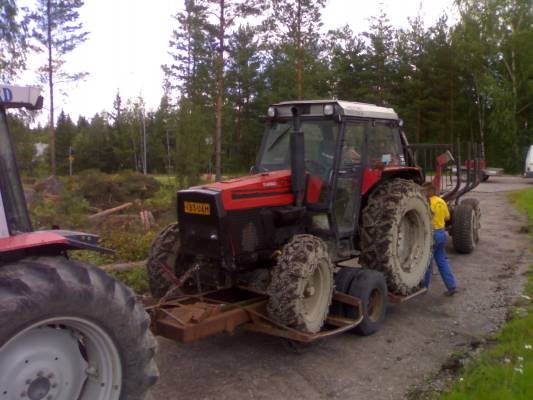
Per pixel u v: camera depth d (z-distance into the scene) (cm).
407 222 725
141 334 357
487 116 4116
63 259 350
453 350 575
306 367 540
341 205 650
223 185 577
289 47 2448
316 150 655
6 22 2253
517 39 3569
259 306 565
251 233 579
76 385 350
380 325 639
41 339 335
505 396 425
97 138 6625
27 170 2300
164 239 614
